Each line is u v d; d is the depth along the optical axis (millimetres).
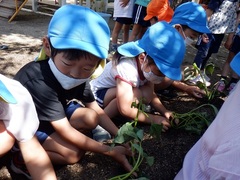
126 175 1197
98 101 1773
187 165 1139
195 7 2008
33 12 5887
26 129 1064
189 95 2191
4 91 950
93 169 1350
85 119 1367
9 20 5035
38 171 1074
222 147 831
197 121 1743
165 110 1750
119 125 1715
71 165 1364
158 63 1370
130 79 1523
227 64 2551
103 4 5648
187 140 1616
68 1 7004
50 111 1184
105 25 1125
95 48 1053
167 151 1512
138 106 1477
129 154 1363
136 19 3359
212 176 895
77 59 1063
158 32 1411
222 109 986
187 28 1980
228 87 2508
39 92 1165
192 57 3480
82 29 1055
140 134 1223
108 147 1283
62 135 1224
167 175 1352
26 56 2986
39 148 1102
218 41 2686
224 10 2504
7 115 1046
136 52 1500
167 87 2107
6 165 1326
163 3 2668
